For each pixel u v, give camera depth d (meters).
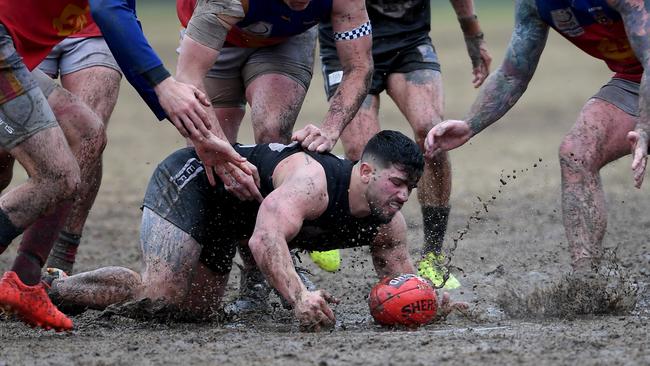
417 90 28.59
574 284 22.66
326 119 22.67
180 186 22.02
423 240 31.00
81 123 22.73
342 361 17.64
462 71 94.06
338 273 29.98
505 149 58.09
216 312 22.88
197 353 18.67
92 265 31.00
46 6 21.16
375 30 29.14
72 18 21.84
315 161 21.22
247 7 22.97
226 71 26.23
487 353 18.12
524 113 73.94
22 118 19.94
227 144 20.77
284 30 23.69
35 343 19.94
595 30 23.70
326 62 29.45
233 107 26.83
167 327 21.98
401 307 20.86
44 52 21.84
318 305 20.45
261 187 21.58
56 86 23.02
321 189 20.70
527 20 24.98
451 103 72.94
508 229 36.09
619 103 23.89
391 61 29.06
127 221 40.06
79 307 21.73
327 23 29.14
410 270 22.52
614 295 22.97
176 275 21.64
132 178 50.44
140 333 21.09
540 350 18.31
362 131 28.33
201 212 21.89
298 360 17.80
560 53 113.88
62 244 26.12
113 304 21.67
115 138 64.81
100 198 45.31
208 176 21.42
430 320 21.31
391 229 22.05
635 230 35.06
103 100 26.34
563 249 31.70
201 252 22.47
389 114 70.19
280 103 25.22
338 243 22.03
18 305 19.39
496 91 25.11
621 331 20.20
